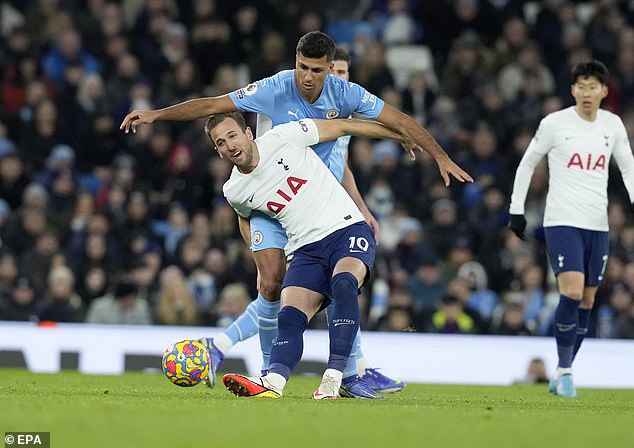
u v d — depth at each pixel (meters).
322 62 27.80
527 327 52.31
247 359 46.12
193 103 28.23
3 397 24.14
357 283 26.48
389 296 54.25
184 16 72.25
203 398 25.83
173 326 50.12
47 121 63.25
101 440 16.20
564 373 35.47
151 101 65.88
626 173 35.94
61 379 37.47
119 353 46.69
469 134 66.56
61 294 52.03
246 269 55.06
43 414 19.75
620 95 71.69
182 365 29.19
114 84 66.19
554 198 35.44
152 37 69.12
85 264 55.38
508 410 24.61
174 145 64.06
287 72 29.12
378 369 32.34
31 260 54.25
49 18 68.94
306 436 17.41
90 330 46.75
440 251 59.94
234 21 71.56
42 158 62.91
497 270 58.41
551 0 74.00
